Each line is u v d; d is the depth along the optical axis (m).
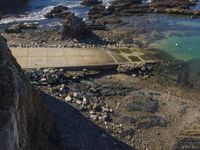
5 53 28.88
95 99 42.25
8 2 79.88
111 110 40.28
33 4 80.62
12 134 23.09
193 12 73.69
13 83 26.09
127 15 73.12
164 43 58.81
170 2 79.06
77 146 33.47
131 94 44.06
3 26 67.25
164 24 68.38
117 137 36.19
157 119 39.44
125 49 55.59
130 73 48.91
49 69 47.09
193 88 46.16
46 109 32.78
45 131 31.30
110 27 66.06
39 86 43.28
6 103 24.12
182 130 37.81
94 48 55.41
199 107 42.06
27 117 27.98
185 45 58.16
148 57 52.94
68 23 60.16
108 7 75.56
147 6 77.44
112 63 49.81
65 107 39.00
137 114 40.12
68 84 44.94
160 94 44.53
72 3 81.50
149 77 48.38
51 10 75.06
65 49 54.19
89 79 46.84
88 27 64.31
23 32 63.56
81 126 36.25
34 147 28.03
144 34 62.97
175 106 42.06
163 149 35.31
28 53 51.75
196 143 35.97
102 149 34.00
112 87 45.31
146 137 36.69
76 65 48.50
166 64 51.25
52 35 61.56
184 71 49.78
